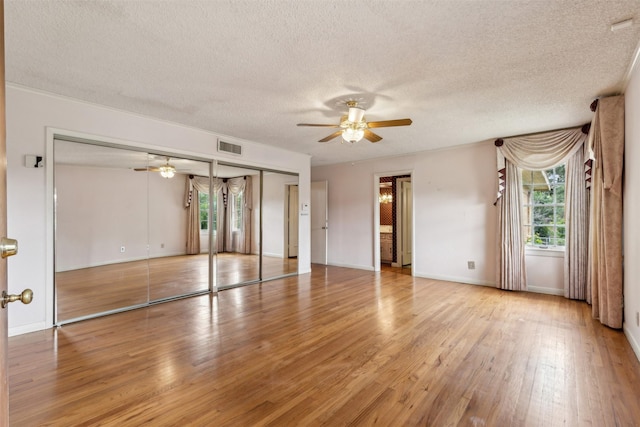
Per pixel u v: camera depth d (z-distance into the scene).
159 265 4.79
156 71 2.73
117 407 1.93
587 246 4.23
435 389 2.14
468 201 5.34
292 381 2.24
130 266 4.40
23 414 1.86
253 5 1.87
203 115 3.87
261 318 3.56
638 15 1.95
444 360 2.55
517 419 1.83
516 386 2.18
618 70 2.68
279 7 1.89
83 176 3.79
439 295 4.55
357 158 6.54
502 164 4.85
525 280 4.75
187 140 4.34
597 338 2.97
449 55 2.46
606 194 3.20
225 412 1.89
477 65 2.61
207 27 2.10
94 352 2.68
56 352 2.68
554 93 3.17
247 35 2.19
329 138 3.87
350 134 3.37
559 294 4.55
